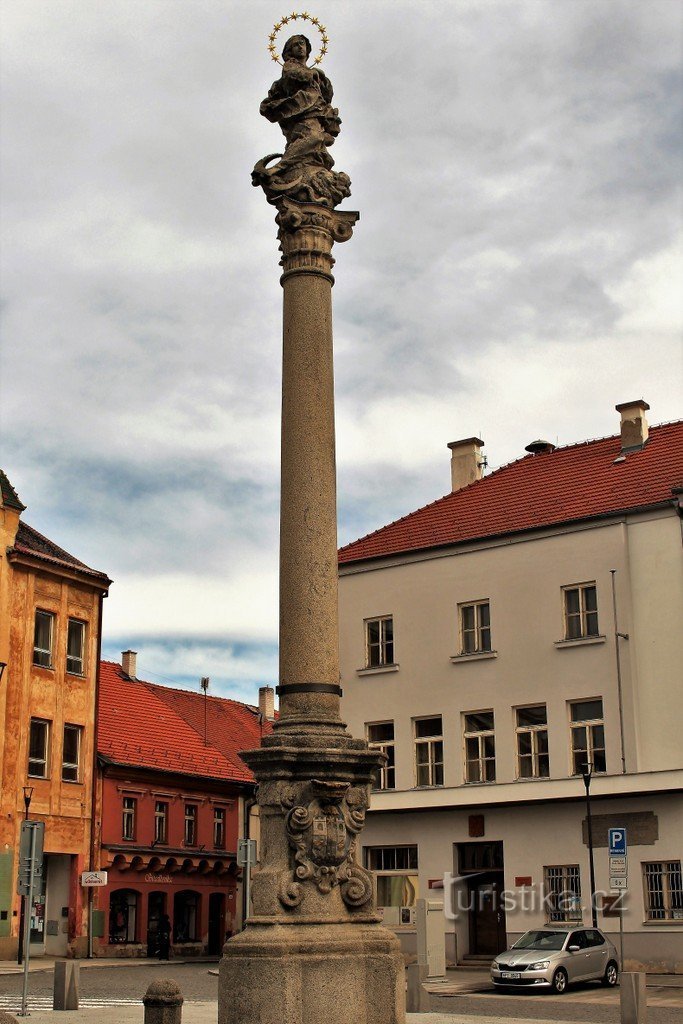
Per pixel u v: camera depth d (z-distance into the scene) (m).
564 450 43.50
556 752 36.38
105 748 51.25
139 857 50.06
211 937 54.62
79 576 48.25
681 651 34.78
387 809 38.47
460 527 40.84
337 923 14.39
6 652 44.44
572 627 37.16
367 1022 13.93
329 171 17.11
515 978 27.92
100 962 43.16
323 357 16.19
